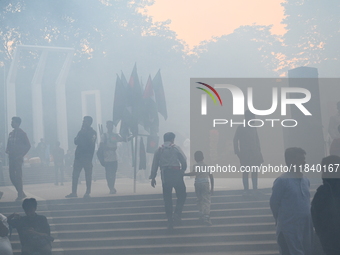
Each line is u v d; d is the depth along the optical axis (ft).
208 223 26.63
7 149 31.73
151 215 28.48
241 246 24.59
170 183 26.43
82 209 30.01
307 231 17.70
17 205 30.86
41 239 20.84
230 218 27.32
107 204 30.25
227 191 30.53
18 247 26.53
